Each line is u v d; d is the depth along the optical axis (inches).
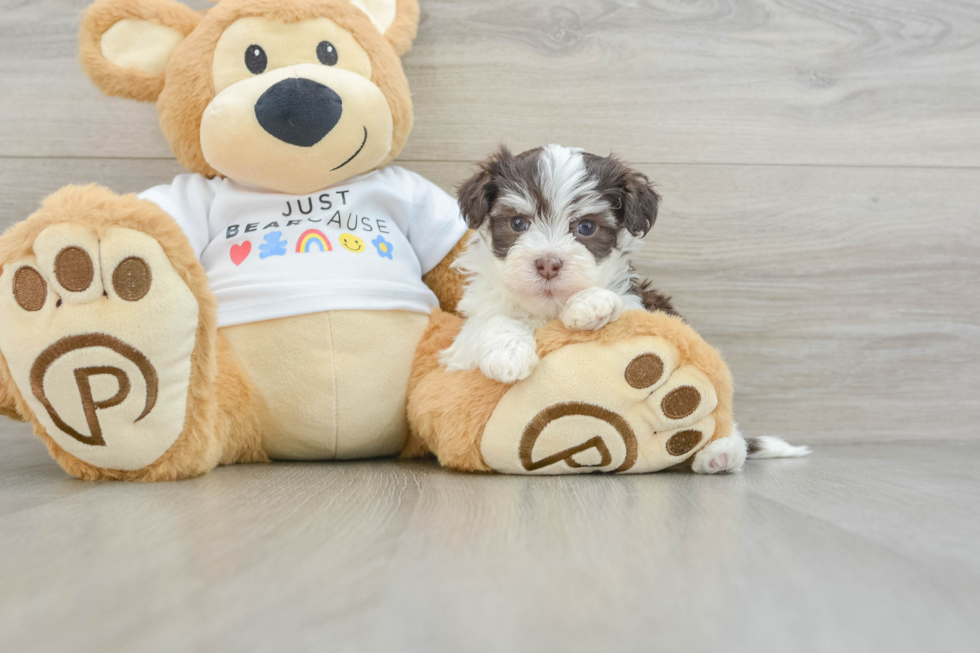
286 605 28.4
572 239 65.0
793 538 39.7
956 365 94.0
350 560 34.5
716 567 33.9
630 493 54.0
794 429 93.4
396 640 25.1
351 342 69.6
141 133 87.8
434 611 27.8
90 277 55.5
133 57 72.9
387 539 38.6
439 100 89.8
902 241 93.5
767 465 73.5
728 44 91.3
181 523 42.4
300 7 71.2
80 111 86.9
